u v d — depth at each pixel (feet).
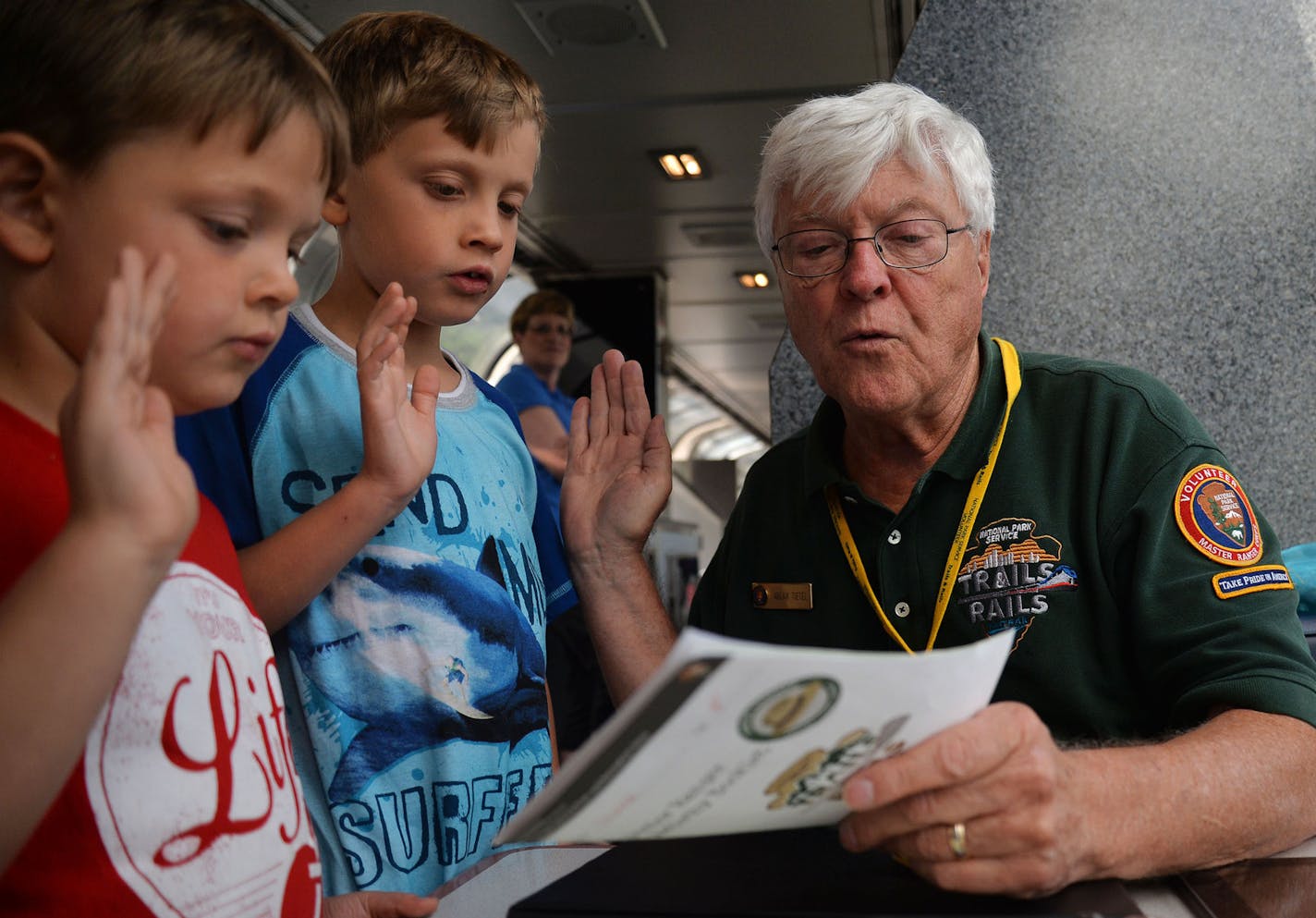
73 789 2.42
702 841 3.57
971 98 9.09
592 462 5.24
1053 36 8.96
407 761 4.23
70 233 2.53
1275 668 4.02
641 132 21.06
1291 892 3.25
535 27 16.51
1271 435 8.69
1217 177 8.74
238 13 2.78
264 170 2.67
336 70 4.52
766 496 5.85
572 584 5.41
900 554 5.22
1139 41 8.83
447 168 4.35
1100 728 4.80
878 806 2.72
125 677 2.55
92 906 2.42
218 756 2.73
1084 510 4.87
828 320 5.01
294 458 4.28
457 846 4.25
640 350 31.96
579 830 2.48
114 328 2.07
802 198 4.99
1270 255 8.68
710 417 55.42
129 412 2.09
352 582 4.27
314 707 4.20
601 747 2.15
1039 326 9.04
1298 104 8.61
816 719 2.36
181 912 2.54
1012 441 5.13
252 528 4.18
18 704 2.03
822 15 16.17
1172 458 4.75
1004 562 4.97
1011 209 9.05
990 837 2.76
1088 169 8.94
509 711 4.52
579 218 26.66
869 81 18.57
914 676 2.39
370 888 4.13
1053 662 4.83
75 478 2.09
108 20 2.50
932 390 5.04
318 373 4.42
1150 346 8.87
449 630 4.36
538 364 19.70
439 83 4.30
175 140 2.53
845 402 5.15
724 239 28.60
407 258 4.40
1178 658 4.33
